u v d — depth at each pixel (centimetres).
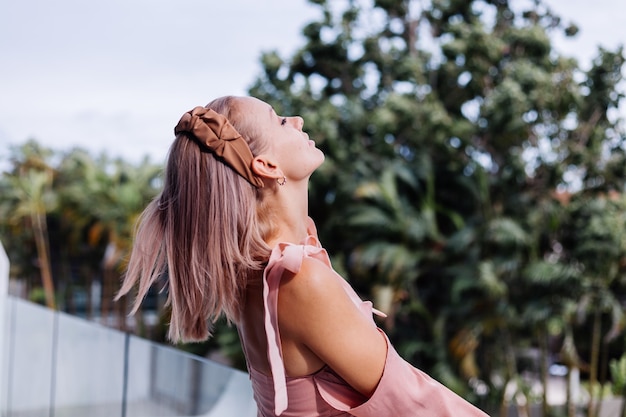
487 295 1141
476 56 1473
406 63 1508
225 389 230
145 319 1950
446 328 1213
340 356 105
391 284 1220
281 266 107
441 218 1357
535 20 1591
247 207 113
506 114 1262
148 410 294
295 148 119
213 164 113
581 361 1349
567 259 1208
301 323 106
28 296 2441
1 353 524
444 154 1374
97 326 354
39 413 445
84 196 2152
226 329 1330
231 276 111
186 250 114
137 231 122
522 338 1245
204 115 116
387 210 1284
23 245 2416
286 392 107
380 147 1401
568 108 1304
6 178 2336
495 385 1238
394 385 104
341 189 1356
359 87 1780
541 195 1266
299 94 1606
